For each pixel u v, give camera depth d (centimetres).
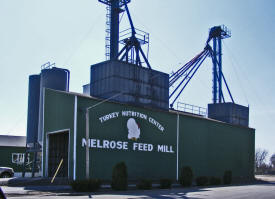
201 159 4300
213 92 5697
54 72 3816
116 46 4316
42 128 3603
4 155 5122
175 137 3947
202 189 2834
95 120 3166
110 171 3209
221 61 5728
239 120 5516
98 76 3784
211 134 4547
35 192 2162
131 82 3731
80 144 3031
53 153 3419
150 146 3628
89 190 2330
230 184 4069
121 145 3344
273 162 11212
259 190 2723
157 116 3769
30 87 4003
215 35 5741
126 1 4391
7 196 1964
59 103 3294
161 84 4084
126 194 2177
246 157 5238
